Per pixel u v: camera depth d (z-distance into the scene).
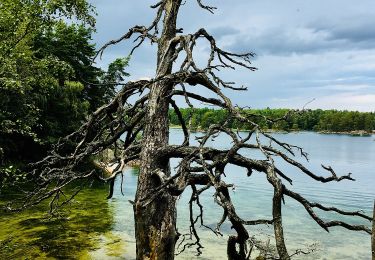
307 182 40.06
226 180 39.50
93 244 15.02
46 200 22.36
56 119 35.22
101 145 8.12
